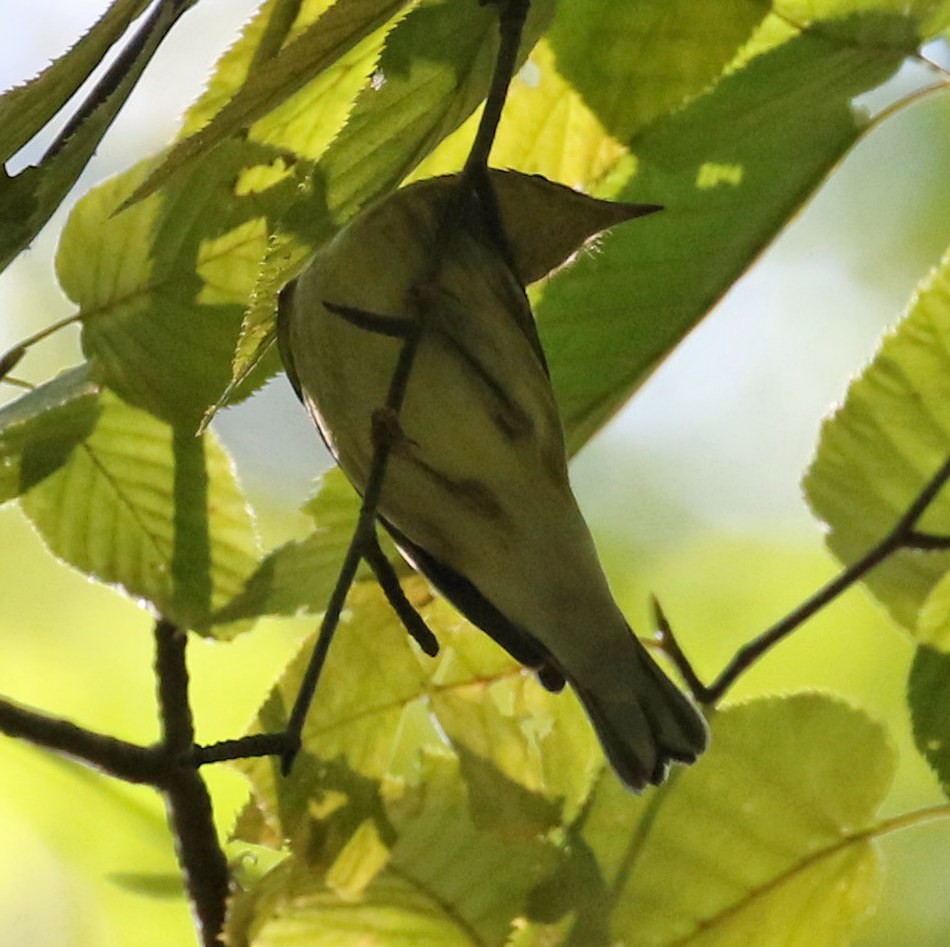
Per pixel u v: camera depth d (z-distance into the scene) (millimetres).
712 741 3400
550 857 3395
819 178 3395
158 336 3400
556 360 3402
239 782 3506
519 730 3400
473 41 3332
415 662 3400
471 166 3324
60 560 3418
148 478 3418
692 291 3400
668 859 3396
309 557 3400
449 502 3361
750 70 3379
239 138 3375
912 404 3408
